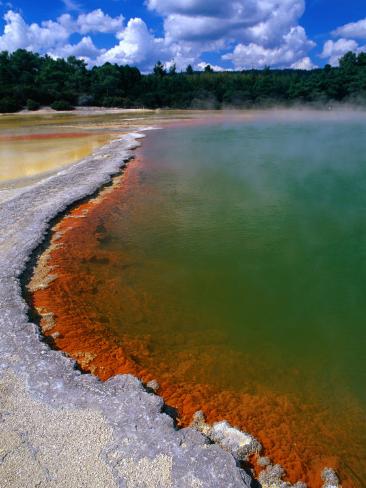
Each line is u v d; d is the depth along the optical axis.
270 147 18.98
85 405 3.92
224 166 14.75
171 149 18.23
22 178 13.05
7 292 5.93
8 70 52.41
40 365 4.45
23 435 3.60
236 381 4.60
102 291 6.39
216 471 3.29
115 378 4.30
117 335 5.35
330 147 18.97
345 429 3.99
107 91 55.22
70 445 3.50
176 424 3.87
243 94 54.59
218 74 63.25
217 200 10.82
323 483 3.40
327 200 10.76
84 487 3.17
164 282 6.73
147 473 3.26
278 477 3.40
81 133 25.69
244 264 7.34
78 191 10.78
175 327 5.58
